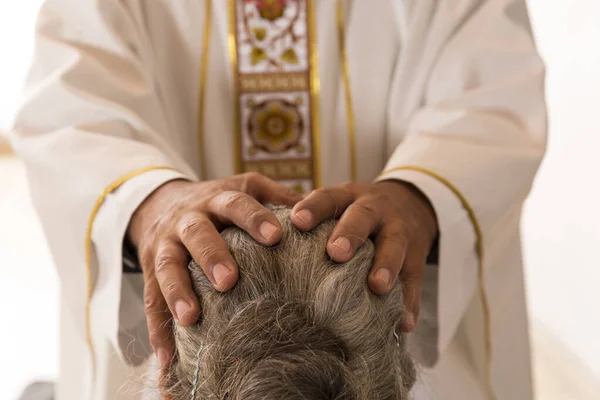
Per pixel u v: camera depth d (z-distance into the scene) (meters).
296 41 1.22
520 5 1.20
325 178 1.25
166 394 0.69
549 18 2.61
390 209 0.82
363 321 0.65
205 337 0.66
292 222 0.72
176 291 0.70
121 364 1.07
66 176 1.04
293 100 1.23
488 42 1.17
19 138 1.10
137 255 1.01
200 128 1.24
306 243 0.70
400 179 0.99
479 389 1.19
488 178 1.04
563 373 2.46
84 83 1.09
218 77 1.23
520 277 1.18
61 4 1.16
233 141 1.24
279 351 0.62
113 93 1.10
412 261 0.87
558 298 2.55
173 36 1.22
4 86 4.90
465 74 1.17
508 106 1.15
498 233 1.09
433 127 1.13
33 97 1.10
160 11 1.20
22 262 3.43
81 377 1.16
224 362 0.63
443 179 1.00
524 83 1.14
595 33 2.17
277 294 0.66
